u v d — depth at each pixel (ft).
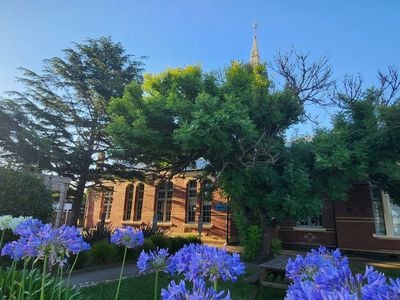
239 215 45.85
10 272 12.69
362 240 52.06
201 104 31.19
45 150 49.83
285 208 33.68
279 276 24.71
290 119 39.17
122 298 21.45
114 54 64.49
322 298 4.44
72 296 11.80
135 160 49.39
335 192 35.83
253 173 35.68
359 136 36.37
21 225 11.02
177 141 31.68
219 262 7.03
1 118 48.55
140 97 36.96
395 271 35.99
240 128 30.78
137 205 83.76
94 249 33.81
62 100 57.88
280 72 41.29
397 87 37.93
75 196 57.16
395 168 37.09
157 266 8.90
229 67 39.34
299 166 34.53
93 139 57.52
